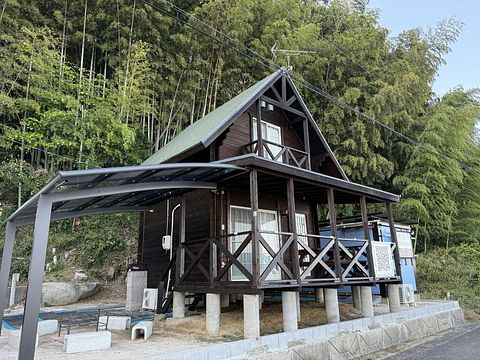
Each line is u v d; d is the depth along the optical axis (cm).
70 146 1066
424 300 943
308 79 1355
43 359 351
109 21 1191
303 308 701
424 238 1325
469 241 1346
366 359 530
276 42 1229
